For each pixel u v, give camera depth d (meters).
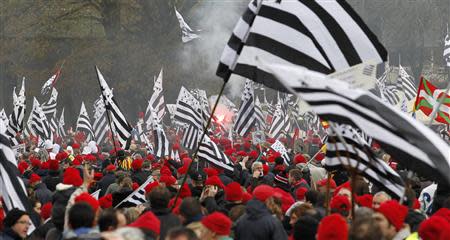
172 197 37.25
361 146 27.89
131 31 162.12
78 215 22.22
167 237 18.83
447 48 96.31
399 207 22.86
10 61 168.00
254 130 96.81
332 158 28.69
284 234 27.48
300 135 109.25
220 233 23.28
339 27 28.97
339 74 24.69
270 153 66.69
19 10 166.25
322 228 19.77
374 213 22.67
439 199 34.94
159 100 76.50
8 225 28.06
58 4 164.75
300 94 21.52
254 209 27.48
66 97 163.62
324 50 29.09
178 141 91.94
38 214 33.94
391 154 22.08
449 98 57.19
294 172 42.66
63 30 168.00
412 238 23.09
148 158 61.09
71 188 33.66
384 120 21.91
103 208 34.81
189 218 26.78
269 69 22.02
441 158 20.89
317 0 29.00
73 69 161.25
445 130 91.12
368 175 27.77
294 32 29.16
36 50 165.00
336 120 21.73
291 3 29.14
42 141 82.00
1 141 30.69
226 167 48.62
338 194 30.59
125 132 58.19
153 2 160.38
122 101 162.38
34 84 164.25
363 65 24.70
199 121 67.31
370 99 22.09
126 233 17.33
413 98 92.75
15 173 30.62
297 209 27.86
